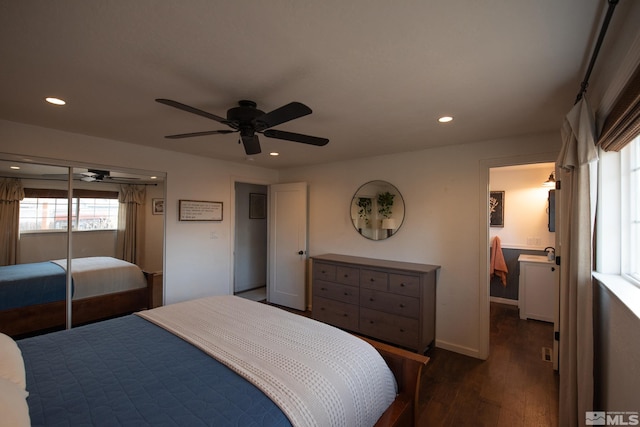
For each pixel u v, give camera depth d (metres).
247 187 5.79
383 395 1.63
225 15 1.20
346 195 4.25
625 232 1.73
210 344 1.71
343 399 1.35
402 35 1.33
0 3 1.12
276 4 1.13
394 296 3.24
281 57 1.52
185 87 1.87
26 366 1.49
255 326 1.98
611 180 1.78
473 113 2.29
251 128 1.98
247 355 1.58
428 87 1.85
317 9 1.16
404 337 3.17
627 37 1.18
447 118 2.40
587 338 1.65
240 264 5.66
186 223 3.87
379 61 1.55
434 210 3.46
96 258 3.17
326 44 1.40
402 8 1.15
